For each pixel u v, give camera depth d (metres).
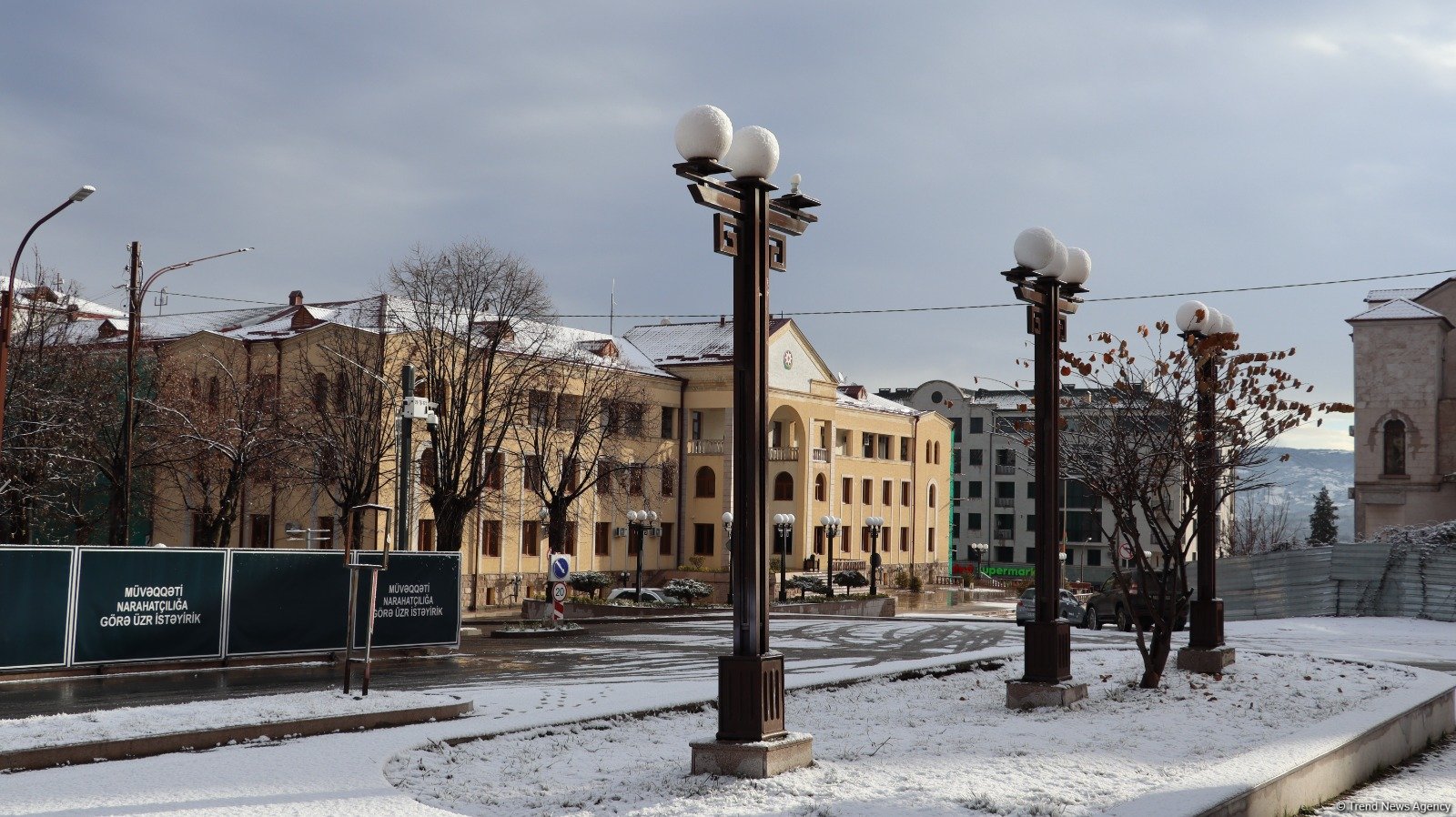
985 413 105.81
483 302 41.09
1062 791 8.63
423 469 45.94
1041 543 14.16
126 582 21.12
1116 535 15.86
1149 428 15.89
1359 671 17.44
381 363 39.97
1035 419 14.65
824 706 13.95
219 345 47.75
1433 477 52.62
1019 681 13.83
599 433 53.16
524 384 42.59
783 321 65.31
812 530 67.94
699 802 8.23
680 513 62.97
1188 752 10.57
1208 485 16.00
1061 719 12.87
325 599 23.86
